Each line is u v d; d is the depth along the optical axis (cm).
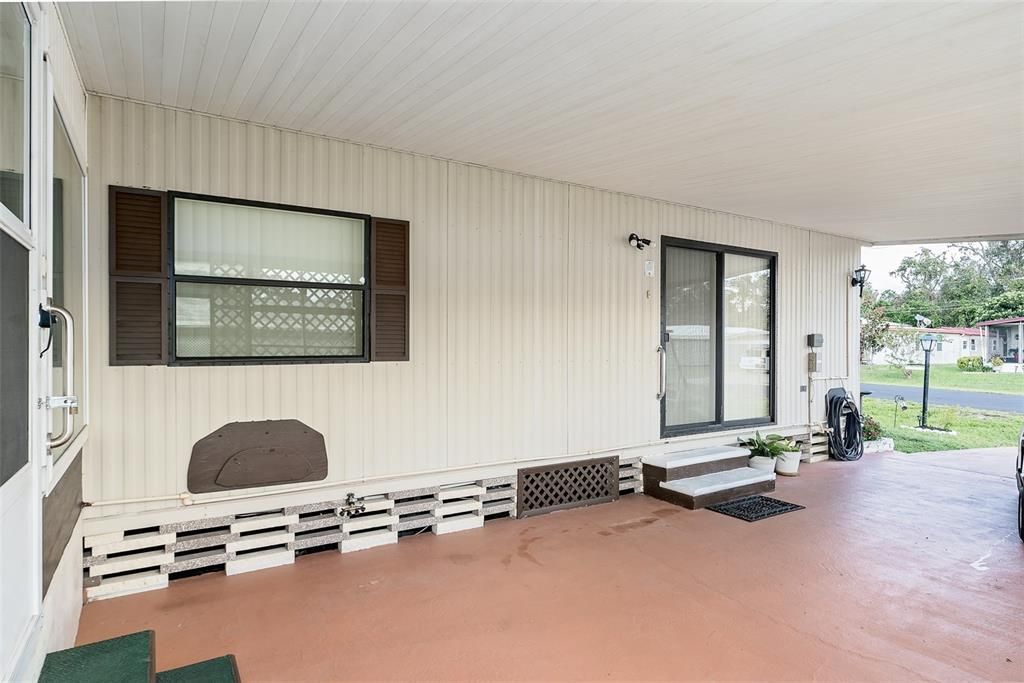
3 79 139
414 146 406
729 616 300
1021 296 1431
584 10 232
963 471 661
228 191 351
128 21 240
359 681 241
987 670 251
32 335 162
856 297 787
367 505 397
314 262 384
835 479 616
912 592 331
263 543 358
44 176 184
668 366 583
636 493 547
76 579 279
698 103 328
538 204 485
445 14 236
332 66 285
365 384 398
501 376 462
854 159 430
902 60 273
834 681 243
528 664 254
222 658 220
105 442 315
